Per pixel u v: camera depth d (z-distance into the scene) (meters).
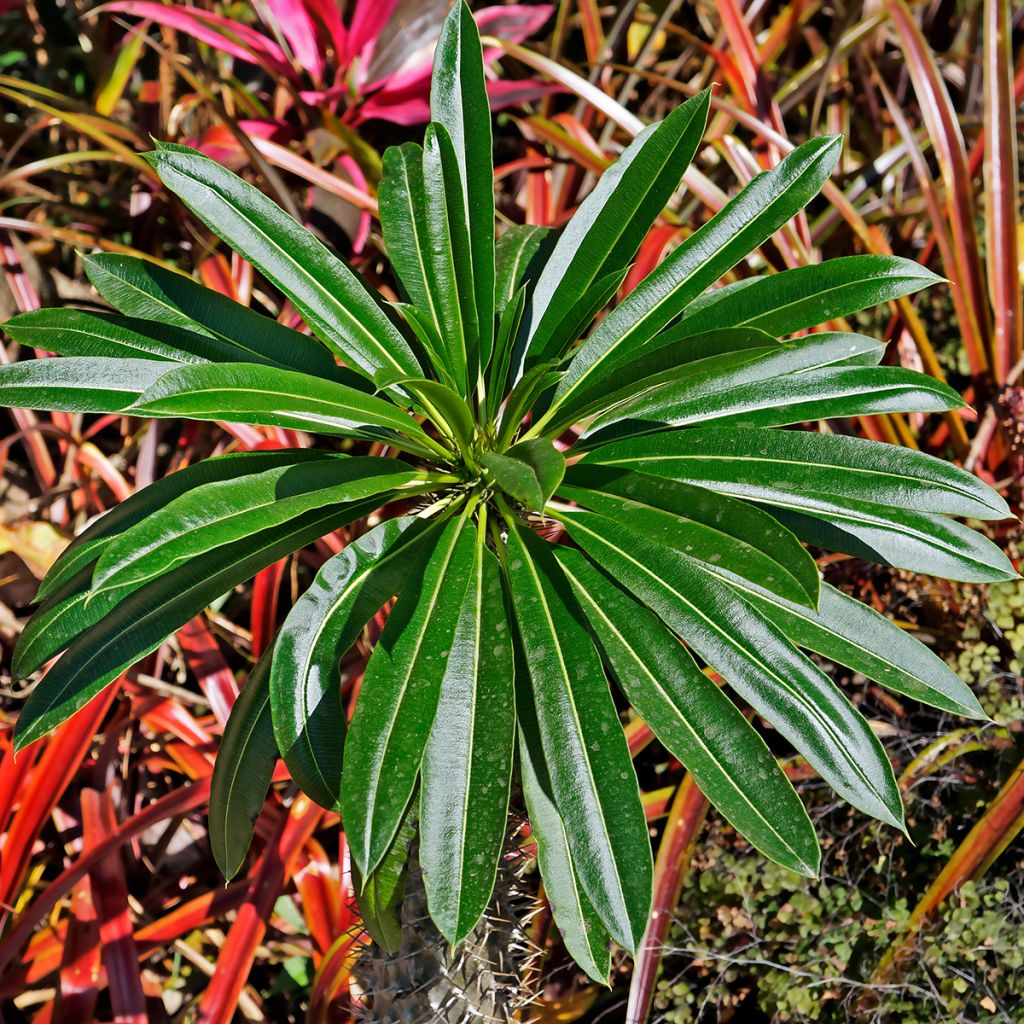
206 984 1.45
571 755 0.94
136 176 1.71
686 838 1.35
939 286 1.68
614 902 0.92
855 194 1.70
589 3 1.77
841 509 1.01
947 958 1.29
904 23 1.52
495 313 1.14
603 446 1.05
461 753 0.94
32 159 1.88
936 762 1.38
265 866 1.35
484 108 1.04
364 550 1.00
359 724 0.92
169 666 1.62
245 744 0.99
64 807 1.46
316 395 0.97
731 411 1.06
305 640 0.96
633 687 0.97
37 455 1.58
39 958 1.38
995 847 1.30
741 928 1.35
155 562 0.89
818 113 1.67
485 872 0.92
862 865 1.39
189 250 1.77
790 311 1.03
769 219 1.04
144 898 1.45
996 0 1.48
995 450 1.52
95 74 2.00
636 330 1.06
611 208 1.05
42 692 0.96
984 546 1.01
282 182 1.49
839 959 1.31
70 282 1.77
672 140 1.03
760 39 1.93
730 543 0.93
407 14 1.66
